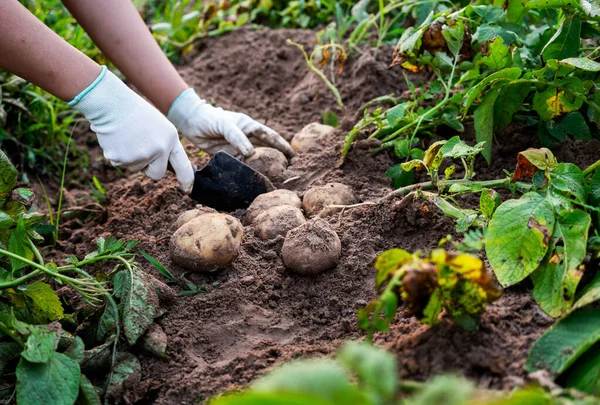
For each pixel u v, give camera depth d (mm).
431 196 1010
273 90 1516
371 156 1168
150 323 931
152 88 1190
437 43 1131
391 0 1386
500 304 883
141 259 1053
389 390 690
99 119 1066
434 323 832
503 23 1154
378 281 832
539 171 981
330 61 1455
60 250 1164
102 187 1403
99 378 924
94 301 974
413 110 1212
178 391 885
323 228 1001
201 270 1005
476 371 813
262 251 1035
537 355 804
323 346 904
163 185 1252
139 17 1173
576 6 1035
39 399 843
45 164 1436
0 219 962
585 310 829
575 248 865
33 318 952
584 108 1134
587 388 782
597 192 944
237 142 1170
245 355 909
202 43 1680
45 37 1006
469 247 936
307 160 1195
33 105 1454
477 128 1067
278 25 1714
